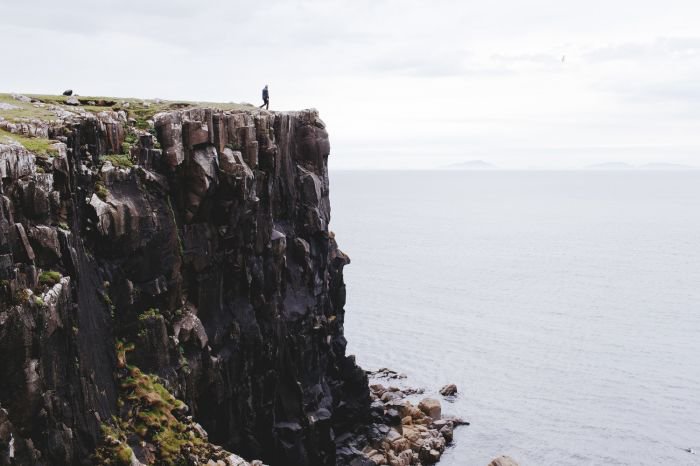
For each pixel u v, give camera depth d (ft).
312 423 187.73
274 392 178.70
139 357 133.08
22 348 90.74
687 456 236.63
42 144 110.52
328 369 217.97
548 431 253.03
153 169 144.46
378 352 350.84
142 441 120.26
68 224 112.88
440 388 297.53
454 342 371.56
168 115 148.46
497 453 233.55
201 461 122.93
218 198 158.40
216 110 163.22
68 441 99.55
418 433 230.89
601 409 274.98
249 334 167.94
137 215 133.69
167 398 130.41
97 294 122.93
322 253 209.15
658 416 268.82
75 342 106.11
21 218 98.99
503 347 362.74
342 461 203.82
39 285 97.91
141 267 136.56
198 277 153.28
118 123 139.64
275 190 188.85
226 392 158.51
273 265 180.04
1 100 136.87
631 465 229.45
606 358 343.87
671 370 324.39
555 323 417.90
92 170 129.70
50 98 153.69
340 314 233.96
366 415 227.20
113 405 119.85
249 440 168.14
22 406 91.04
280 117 190.70
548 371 322.96
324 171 212.84
